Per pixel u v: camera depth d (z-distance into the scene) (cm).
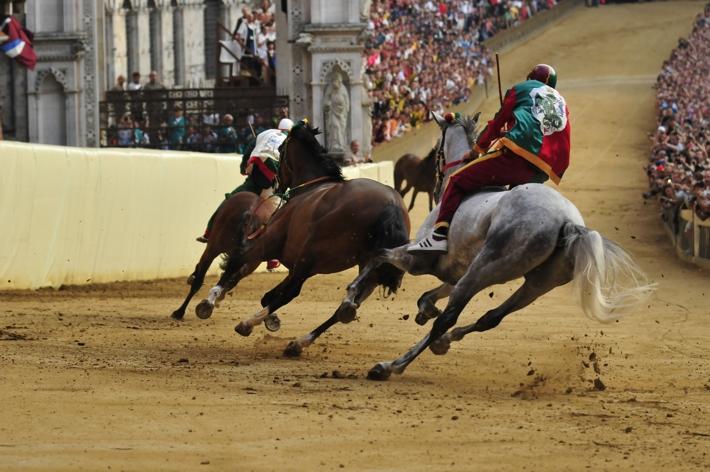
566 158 1135
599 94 6731
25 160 1978
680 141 4306
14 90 3962
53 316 1648
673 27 8738
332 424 894
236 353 1321
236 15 6206
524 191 1057
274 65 4178
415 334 1552
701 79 6406
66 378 1058
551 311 1900
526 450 826
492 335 1559
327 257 1285
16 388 996
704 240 2702
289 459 786
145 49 5712
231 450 805
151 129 3978
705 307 1983
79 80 3953
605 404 1023
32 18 3931
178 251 2417
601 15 9200
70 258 2106
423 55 6016
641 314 1862
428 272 1166
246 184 1694
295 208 1347
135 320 1655
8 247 1958
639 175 4788
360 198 1266
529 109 1123
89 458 773
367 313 1844
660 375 1226
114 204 2216
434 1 6912
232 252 1469
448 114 1280
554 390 1102
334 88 3866
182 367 1177
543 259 1036
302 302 2019
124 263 2256
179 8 5909
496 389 1105
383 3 6138
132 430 855
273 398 998
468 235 1095
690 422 941
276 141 1652
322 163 1388
